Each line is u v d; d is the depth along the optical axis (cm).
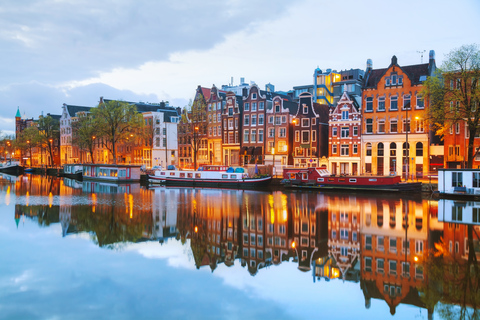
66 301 1844
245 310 1769
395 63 6812
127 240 2895
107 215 3831
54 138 13662
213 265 2344
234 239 2933
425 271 2200
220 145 9175
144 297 1895
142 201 4866
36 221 3516
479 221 3450
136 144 11256
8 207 4284
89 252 2581
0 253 2538
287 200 4928
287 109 8006
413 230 3127
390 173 6462
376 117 6994
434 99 5381
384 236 2953
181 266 2320
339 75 10325
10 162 12900
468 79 5169
